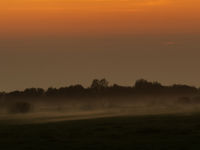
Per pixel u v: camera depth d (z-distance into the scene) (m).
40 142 93.44
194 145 86.94
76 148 87.62
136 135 98.62
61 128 113.69
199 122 117.00
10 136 101.25
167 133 99.69
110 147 87.81
